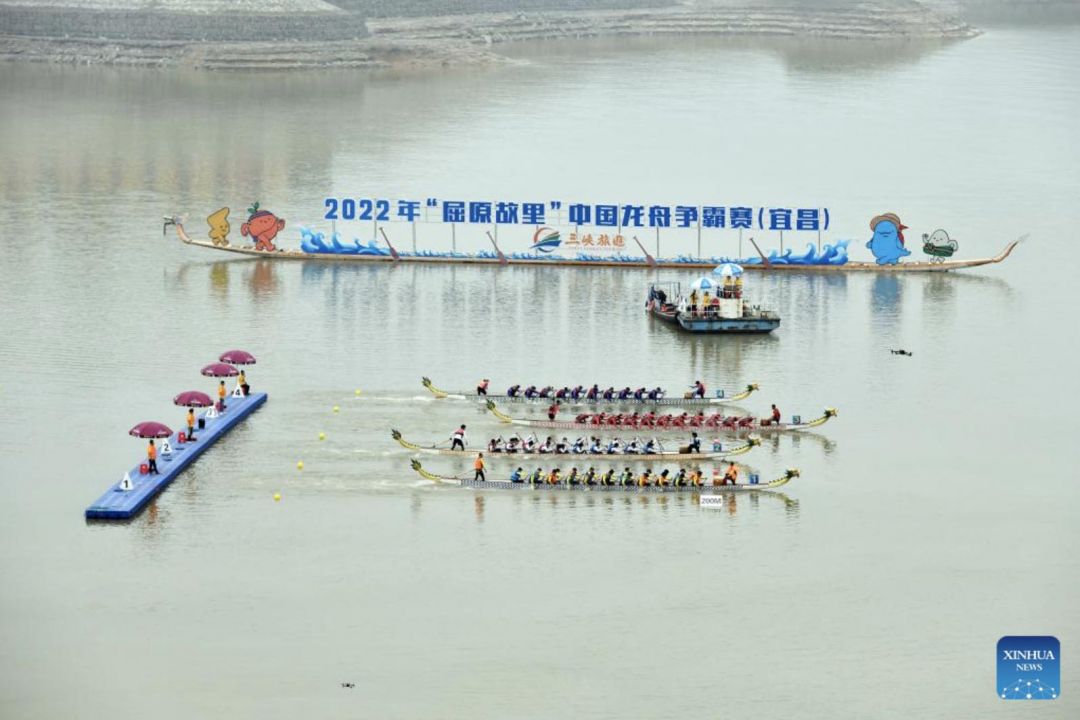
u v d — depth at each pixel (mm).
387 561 177000
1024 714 149375
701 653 159250
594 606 167875
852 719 148000
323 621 164250
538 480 195125
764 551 180875
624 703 150250
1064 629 163875
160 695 150500
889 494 196625
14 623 162875
